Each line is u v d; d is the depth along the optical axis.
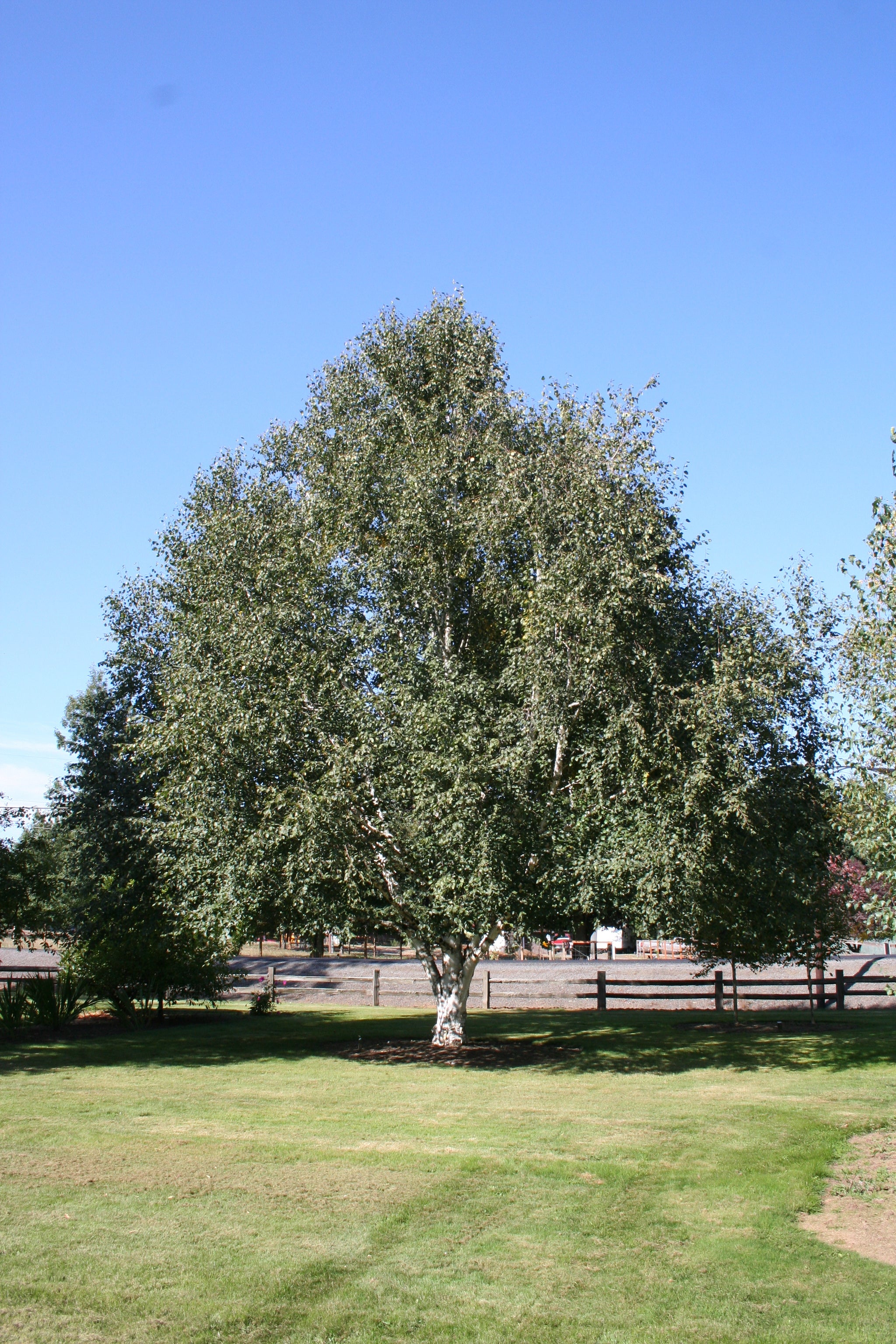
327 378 19.00
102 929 22.03
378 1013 23.73
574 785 15.73
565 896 14.76
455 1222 7.62
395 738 14.86
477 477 16.55
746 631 15.52
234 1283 6.42
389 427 17.86
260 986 28.56
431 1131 10.62
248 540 16.66
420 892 16.06
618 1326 5.89
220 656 16.08
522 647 15.42
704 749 14.12
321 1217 7.71
